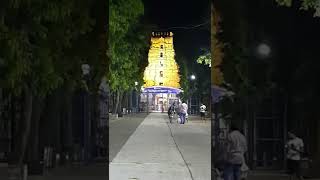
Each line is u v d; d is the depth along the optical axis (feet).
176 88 321.73
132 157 67.62
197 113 265.34
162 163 61.16
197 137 109.60
